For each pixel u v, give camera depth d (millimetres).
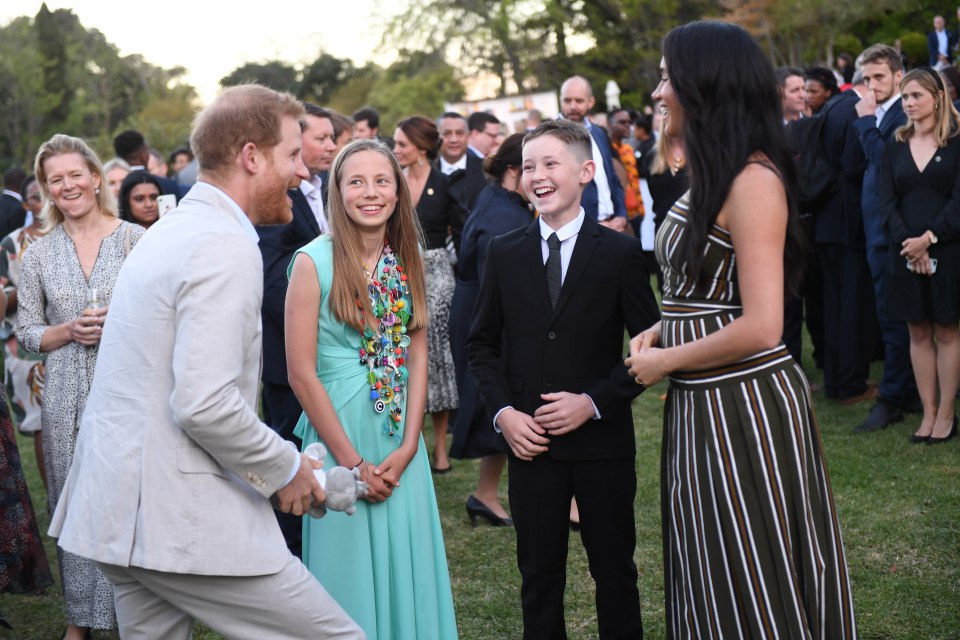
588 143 2910
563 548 2910
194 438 2053
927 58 22766
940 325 5016
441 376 5367
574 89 6258
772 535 2195
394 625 2752
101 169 3766
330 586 2695
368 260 2803
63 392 3617
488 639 3445
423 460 2861
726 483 2225
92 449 2146
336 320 2734
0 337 5098
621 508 2871
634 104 32094
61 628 3896
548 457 2852
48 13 48531
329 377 2764
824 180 5766
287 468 2164
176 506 2076
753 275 2111
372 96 39344
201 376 2004
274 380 3967
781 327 2127
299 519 3977
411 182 5461
